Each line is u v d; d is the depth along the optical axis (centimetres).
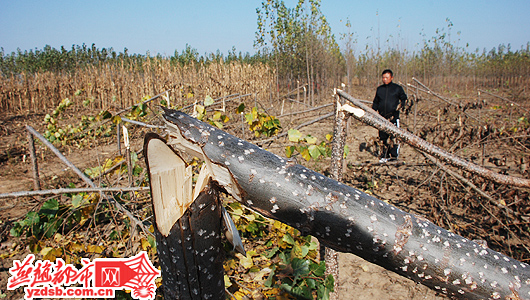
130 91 1302
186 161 69
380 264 60
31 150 405
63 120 1077
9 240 352
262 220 247
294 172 60
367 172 539
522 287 56
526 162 449
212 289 73
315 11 1611
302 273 181
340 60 2044
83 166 611
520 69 2281
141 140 474
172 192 68
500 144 557
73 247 236
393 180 510
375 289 285
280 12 1614
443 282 57
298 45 1681
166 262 71
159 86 1236
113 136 799
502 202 335
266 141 367
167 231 68
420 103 1074
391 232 56
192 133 64
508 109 1020
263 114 371
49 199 248
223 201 240
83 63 2161
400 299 272
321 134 802
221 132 65
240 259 218
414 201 437
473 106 741
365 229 57
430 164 408
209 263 71
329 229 58
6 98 1285
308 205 58
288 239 209
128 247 248
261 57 1894
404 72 2209
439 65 2103
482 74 2492
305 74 1773
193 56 1847
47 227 238
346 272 311
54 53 2333
